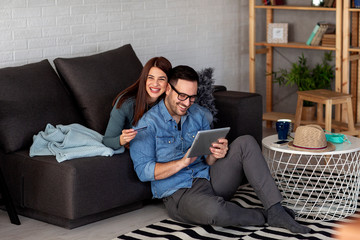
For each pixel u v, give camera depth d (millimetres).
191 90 3178
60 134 3455
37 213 3451
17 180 3443
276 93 6176
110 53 4141
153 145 3262
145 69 3307
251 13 5730
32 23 4152
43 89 3688
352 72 5477
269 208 3168
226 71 5922
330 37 5375
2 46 3998
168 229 3207
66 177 3156
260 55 6207
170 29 5230
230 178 3275
